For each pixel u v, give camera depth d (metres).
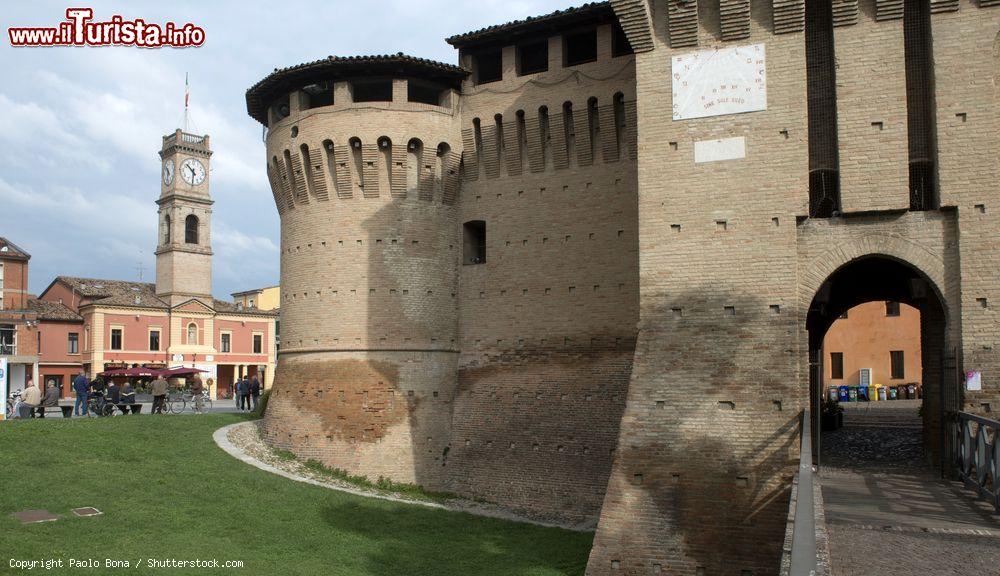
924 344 29.94
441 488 37.72
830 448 32.41
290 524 27.91
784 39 24.91
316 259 39.78
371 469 37.09
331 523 28.94
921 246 23.73
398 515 31.30
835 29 24.83
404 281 38.91
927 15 24.48
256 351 106.69
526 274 38.22
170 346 98.44
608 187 36.25
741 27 25.25
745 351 24.03
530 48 40.50
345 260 39.06
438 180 40.09
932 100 24.03
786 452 22.83
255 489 31.55
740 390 23.77
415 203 39.53
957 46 23.70
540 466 35.53
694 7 25.45
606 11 35.25
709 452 23.55
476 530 30.52
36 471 29.11
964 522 16.83
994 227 22.97
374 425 37.56
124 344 95.56
